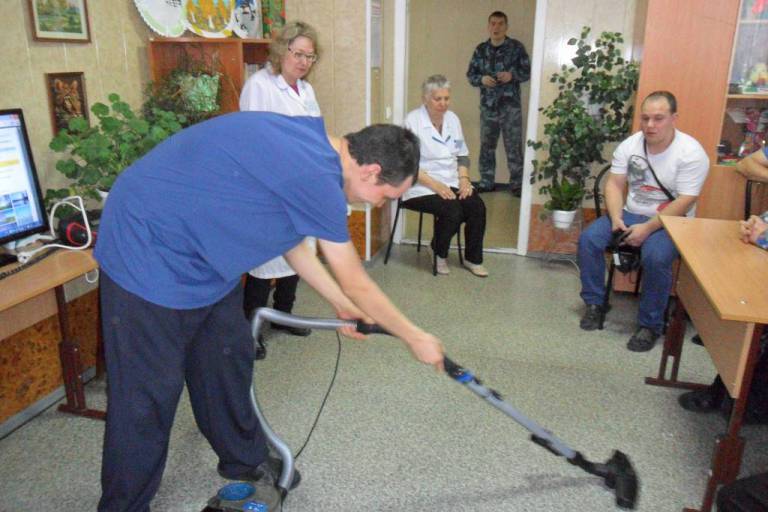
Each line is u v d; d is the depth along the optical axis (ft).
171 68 9.81
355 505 6.19
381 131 4.57
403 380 8.60
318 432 7.39
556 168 12.92
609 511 6.14
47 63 7.87
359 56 12.53
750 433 7.48
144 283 4.76
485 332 10.21
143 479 5.29
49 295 7.09
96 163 7.53
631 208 10.57
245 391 5.83
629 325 10.56
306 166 4.39
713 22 10.17
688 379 8.77
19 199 6.73
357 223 13.03
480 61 17.98
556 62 12.98
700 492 6.44
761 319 5.21
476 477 6.63
